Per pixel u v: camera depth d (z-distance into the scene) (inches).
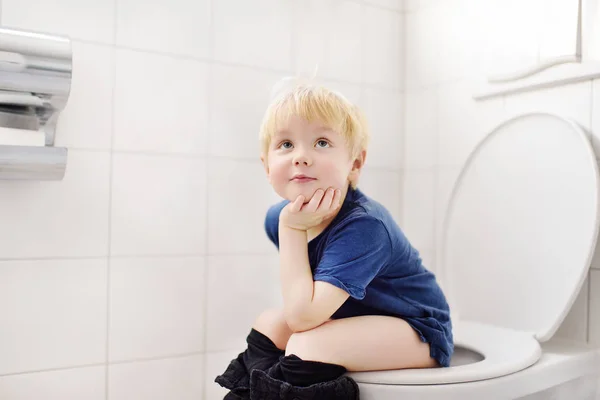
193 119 54.2
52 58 41.3
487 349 44.1
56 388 48.0
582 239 45.3
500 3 55.4
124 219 50.9
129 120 51.3
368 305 39.8
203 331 54.4
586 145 45.4
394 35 67.1
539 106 51.6
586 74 47.3
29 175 42.9
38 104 42.7
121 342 50.6
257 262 57.4
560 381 42.1
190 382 53.7
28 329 47.1
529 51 52.3
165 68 52.9
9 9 46.7
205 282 54.6
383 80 66.0
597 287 47.1
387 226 38.1
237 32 56.7
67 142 48.6
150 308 51.9
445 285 56.5
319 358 33.9
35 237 47.4
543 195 48.7
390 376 34.9
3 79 40.0
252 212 57.3
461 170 56.2
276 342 39.0
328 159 36.6
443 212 61.4
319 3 61.6
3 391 46.1
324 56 61.7
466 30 59.2
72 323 48.7
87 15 49.7
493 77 55.4
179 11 53.7
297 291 35.3
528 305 48.7
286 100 37.6
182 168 53.6
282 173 37.0
